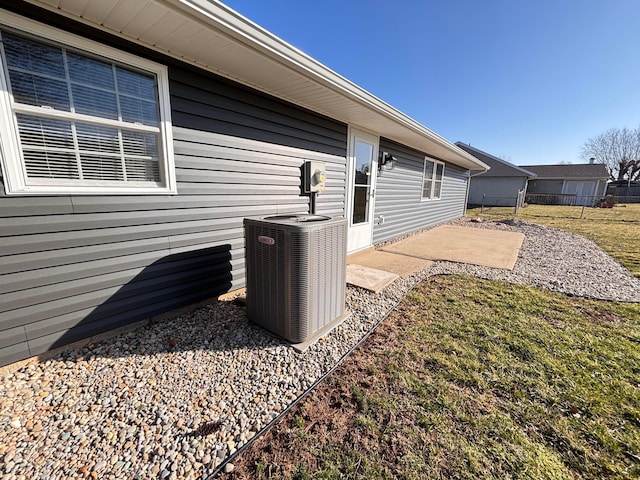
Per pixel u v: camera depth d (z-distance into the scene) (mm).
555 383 1775
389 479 1174
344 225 2359
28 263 1808
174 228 2525
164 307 2527
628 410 1553
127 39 2027
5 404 1542
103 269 2141
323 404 1592
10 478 1147
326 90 3033
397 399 1631
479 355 2068
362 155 4965
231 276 3068
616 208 17156
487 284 3621
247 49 2168
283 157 3490
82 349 2059
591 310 2857
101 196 2078
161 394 1641
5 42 1642
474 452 1300
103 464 1220
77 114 1938
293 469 1213
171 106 2379
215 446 1318
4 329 1751
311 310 2129
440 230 8055
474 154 23391
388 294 3238
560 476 1193
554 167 26094
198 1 1695
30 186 1788
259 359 1974
